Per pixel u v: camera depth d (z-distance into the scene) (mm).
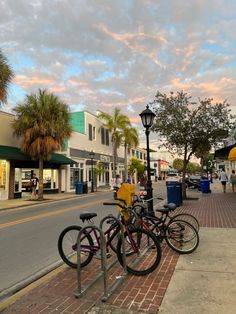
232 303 4059
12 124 22781
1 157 21438
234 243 7223
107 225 8859
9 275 5762
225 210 13500
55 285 4961
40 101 22172
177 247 6613
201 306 4000
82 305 4184
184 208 14523
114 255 6441
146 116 10867
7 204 19562
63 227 10570
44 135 22016
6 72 16266
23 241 8477
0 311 4082
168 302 4160
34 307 4168
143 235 6227
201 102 18500
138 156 65250
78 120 36812
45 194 28219
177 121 18656
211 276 5070
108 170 44812
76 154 33844
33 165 25750
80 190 28391
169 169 102125
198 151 20203
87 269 5738
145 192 10430
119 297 4383
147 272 5242
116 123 40719
